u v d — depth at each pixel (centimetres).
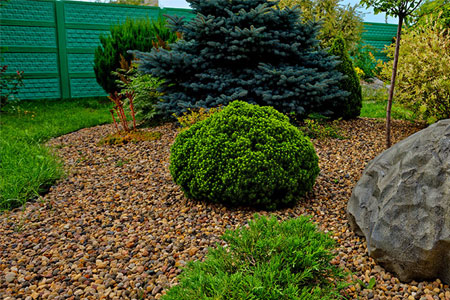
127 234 310
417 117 598
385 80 648
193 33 611
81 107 990
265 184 323
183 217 332
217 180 332
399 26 423
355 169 422
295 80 551
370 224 251
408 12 414
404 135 559
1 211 365
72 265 268
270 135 343
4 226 335
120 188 411
